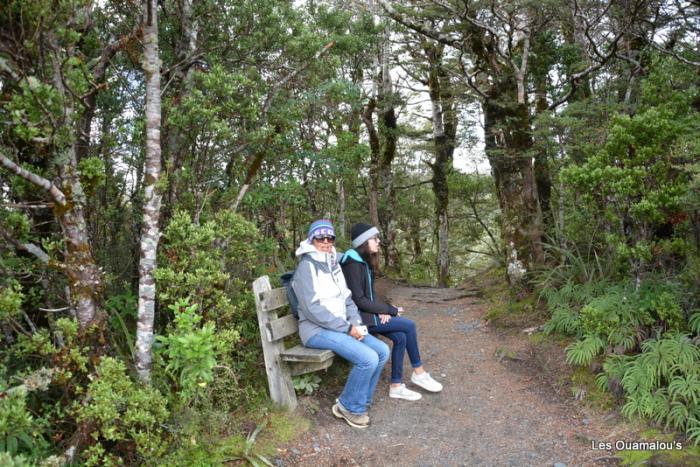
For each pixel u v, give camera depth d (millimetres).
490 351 5598
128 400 2688
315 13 6531
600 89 7711
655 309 4160
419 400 4328
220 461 3055
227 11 4445
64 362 2676
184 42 4293
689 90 4645
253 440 3275
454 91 12227
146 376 3039
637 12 6852
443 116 16438
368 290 4176
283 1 4719
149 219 3055
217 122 3863
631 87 6973
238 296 4148
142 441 2672
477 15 7453
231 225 3961
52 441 2830
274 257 5402
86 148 3754
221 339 3334
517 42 8836
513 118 7023
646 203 3926
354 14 8703
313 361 3758
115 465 2711
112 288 4137
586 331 4562
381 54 13898
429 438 3676
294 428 3562
